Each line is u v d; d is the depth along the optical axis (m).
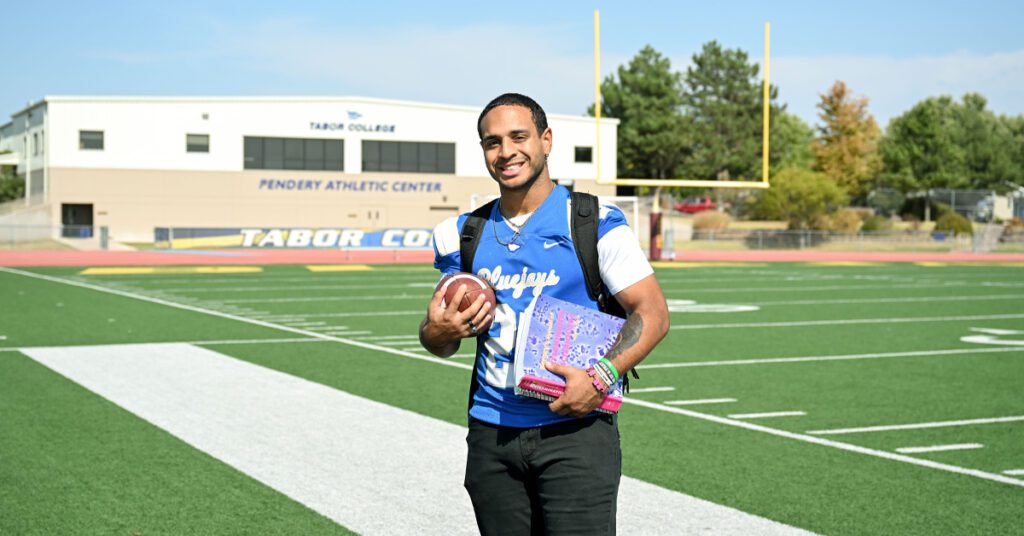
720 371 10.12
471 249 3.04
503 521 3.00
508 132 2.91
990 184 74.06
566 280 2.91
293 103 52.09
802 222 51.38
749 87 70.62
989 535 4.79
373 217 53.66
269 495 5.41
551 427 2.88
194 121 50.78
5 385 8.80
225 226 51.31
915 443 6.81
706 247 47.22
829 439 6.92
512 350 2.93
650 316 2.83
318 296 19.53
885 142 72.12
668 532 4.81
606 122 56.16
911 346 12.26
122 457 6.21
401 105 53.78
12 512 5.08
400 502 5.30
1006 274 28.94
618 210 2.97
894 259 38.59
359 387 8.89
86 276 25.33
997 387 9.18
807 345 12.31
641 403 8.30
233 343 11.96
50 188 49.00
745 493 5.51
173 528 4.84
